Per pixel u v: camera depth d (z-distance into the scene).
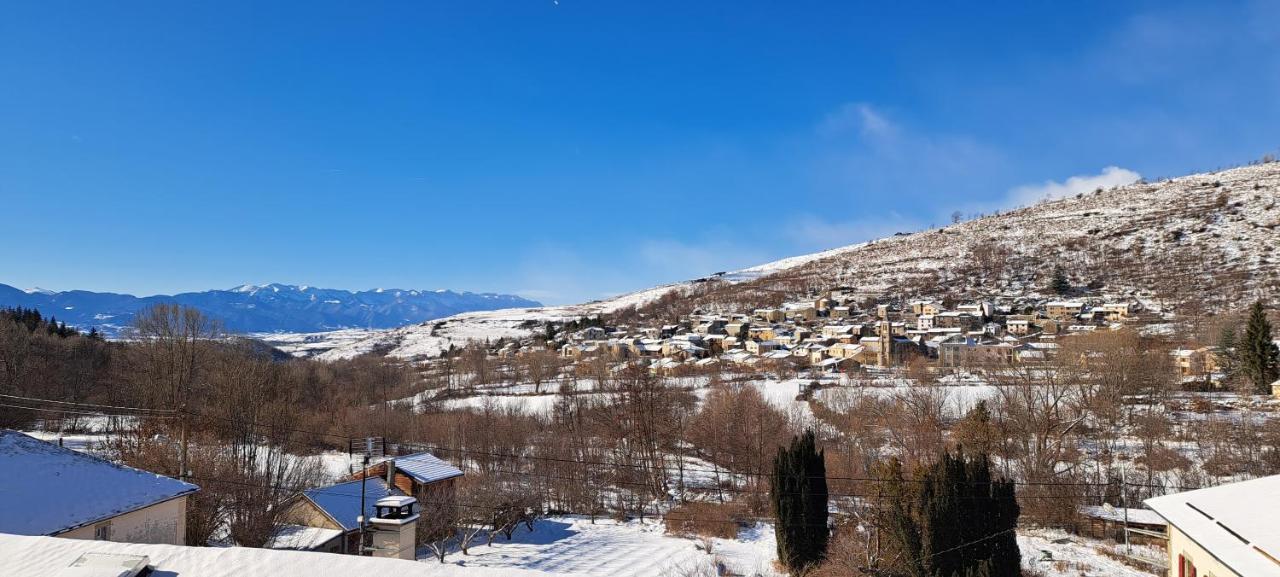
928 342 109.12
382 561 9.17
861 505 39.62
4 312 89.25
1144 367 59.44
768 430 54.47
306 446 58.44
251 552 9.36
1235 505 17.72
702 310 181.62
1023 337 112.62
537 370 95.62
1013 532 27.41
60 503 22.31
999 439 50.19
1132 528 39.19
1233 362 73.50
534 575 9.01
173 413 51.00
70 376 75.69
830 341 119.31
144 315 68.06
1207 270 137.62
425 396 88.44
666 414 63.16
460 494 42.47
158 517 25.50
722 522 44.59
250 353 74.81
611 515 49.22
